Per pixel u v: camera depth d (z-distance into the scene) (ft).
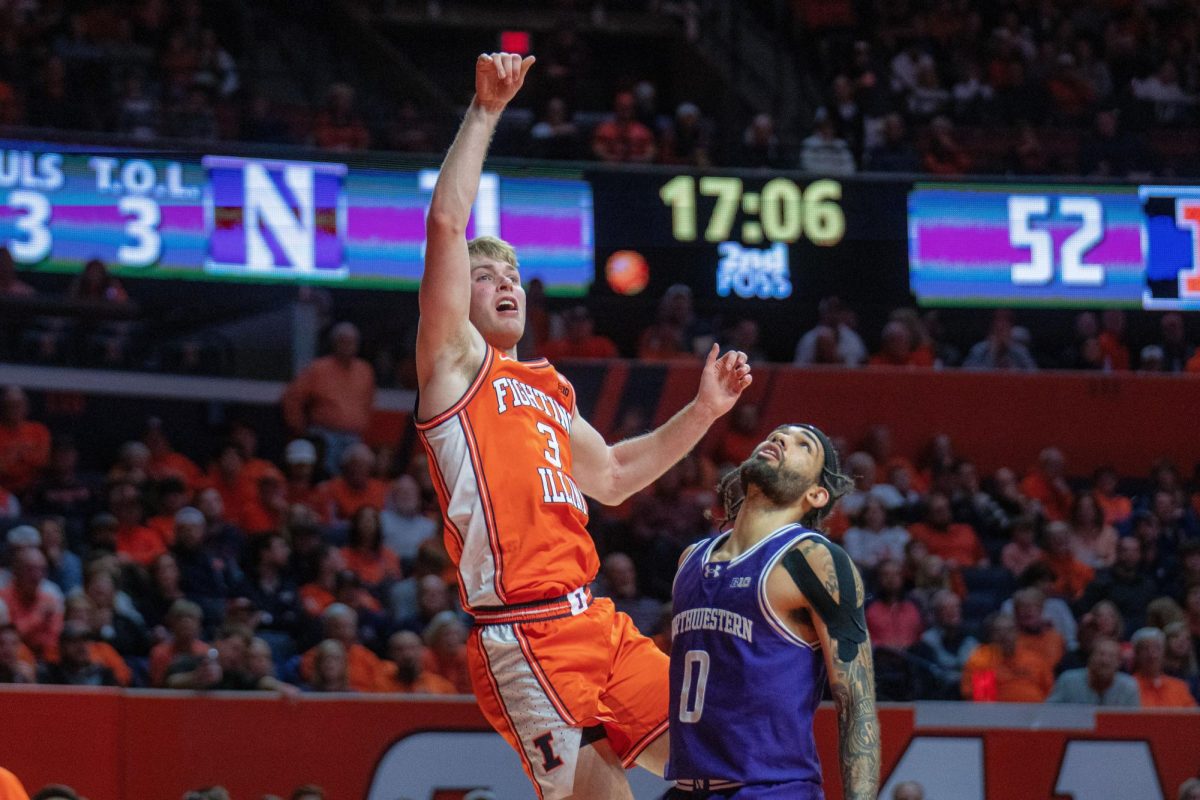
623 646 16.28
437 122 60.64
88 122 55.93
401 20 79.15
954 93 68.08
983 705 36.11
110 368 52.60
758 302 56.13
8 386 50.90
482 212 54.49
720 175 56.13
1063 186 57.88
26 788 32.07
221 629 35.78
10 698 32.27
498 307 16.48
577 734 15.67
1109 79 70.49
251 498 46.37
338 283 53.88
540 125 60.13
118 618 36.37
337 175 53.98
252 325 54.60
